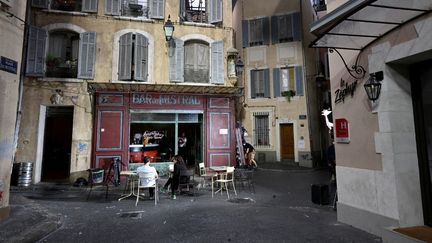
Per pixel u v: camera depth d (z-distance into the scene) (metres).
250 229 5.17
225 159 11.78
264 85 17.19
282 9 17.53
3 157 5.45
